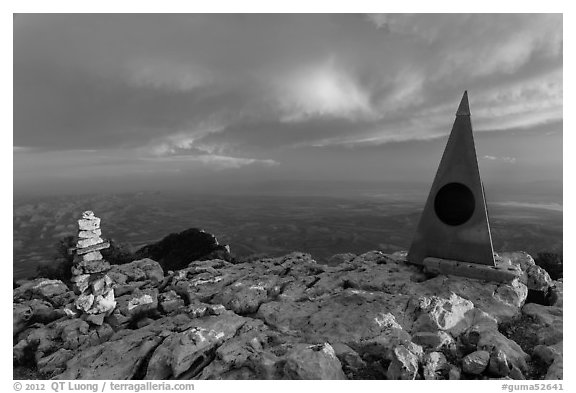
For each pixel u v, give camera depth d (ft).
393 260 14.03
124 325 11.17
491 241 11.59
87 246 10.98
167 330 10.01
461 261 11.97
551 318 9.87
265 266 15.33
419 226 13.00
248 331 9.58
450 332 9.39
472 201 11.87
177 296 12.91
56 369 9.33
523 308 10.72
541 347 8.52
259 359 8.29
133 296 12.32
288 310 10.78
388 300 10.61
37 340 10.52
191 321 10.25
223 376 8.21
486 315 9.84
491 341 8.70
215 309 10.88
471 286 11.14
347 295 10.93
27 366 9.98
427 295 10.88
